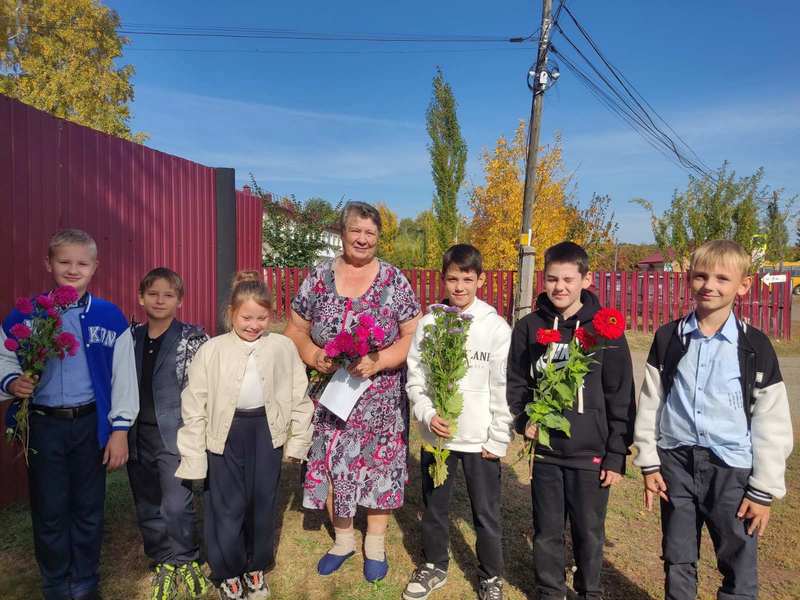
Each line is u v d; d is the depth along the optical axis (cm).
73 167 441
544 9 973
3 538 329
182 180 632
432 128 2012
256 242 941
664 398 240
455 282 275
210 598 276
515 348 273
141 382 279
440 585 288
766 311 1234
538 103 1002
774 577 302
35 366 236
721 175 1405
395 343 302
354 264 301
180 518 270
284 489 415
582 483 253
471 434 270
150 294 276
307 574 301
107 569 298
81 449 255
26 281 385
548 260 262
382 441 297
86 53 2892
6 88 2584
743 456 219
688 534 232
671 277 1236
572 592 285
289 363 277
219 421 255
